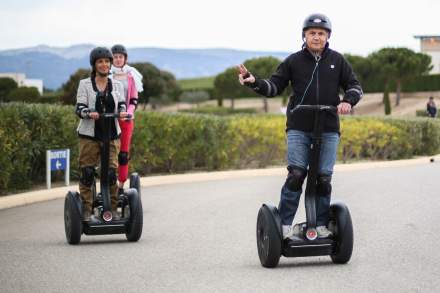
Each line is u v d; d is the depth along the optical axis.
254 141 31.55
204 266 11.86
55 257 12.70
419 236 14.60
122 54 17.89
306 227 11.30
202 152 29.45
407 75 116.38
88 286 10.50
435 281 10.56
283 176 29.34
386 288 10.14
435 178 26.58
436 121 42.38
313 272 11.17
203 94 151.75
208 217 17.66
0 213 18.91
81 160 14.45
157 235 15.15
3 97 84.38
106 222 14.01
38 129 23.16
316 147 11.05
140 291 10.19
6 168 21.38
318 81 11.33
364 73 118.44
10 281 10.84
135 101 17.91
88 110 13.82
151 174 28.31
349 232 11.40
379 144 37.59
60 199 21.86
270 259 11.42
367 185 24.50
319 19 11.24
